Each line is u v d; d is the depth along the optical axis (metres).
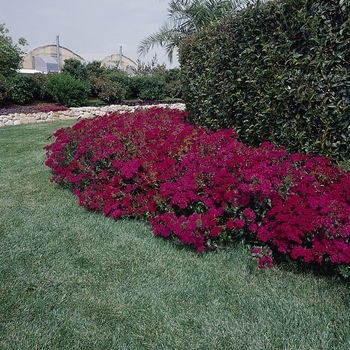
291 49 3.24
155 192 3.24
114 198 3.47
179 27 11.04
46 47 25.28
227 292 2.27
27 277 2.45
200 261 2.64
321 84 2.97
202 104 4.81
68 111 12.50
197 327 1.98
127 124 4.60
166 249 2.83
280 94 3.27
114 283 2.39
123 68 27.36
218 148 3.41
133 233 3.10
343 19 2.82
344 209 2.29
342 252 2.19
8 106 12.71
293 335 1.87
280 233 2.41
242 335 1.89
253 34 3.68
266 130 3.65
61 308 2.14
